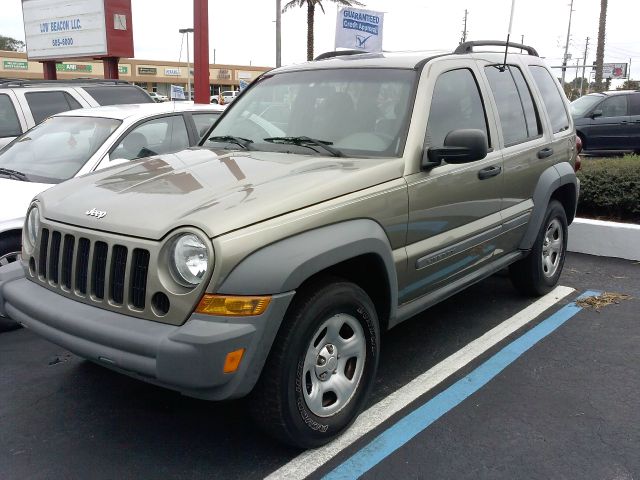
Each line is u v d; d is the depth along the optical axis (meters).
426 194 3.65
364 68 4.16
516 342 4.56
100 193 3.30
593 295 5.57
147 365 2.68
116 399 3.78
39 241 3.33
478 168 4.15
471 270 4.32
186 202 2.97
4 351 4.48
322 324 3.04
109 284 2.91
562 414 3.55
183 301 2.69
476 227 4.21
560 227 5.57
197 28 12.74
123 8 15.33
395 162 3.51
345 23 9.92
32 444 3.30
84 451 3.24
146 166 3.78
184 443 3.30
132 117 5.93
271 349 2.86
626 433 3.35
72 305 3.05
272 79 4.62
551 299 5.46
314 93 4.19
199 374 2.62
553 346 4.48
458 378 4.00
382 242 3.31
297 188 3.05
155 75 56.19
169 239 2.75
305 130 4.00
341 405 3.27
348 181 3.21
